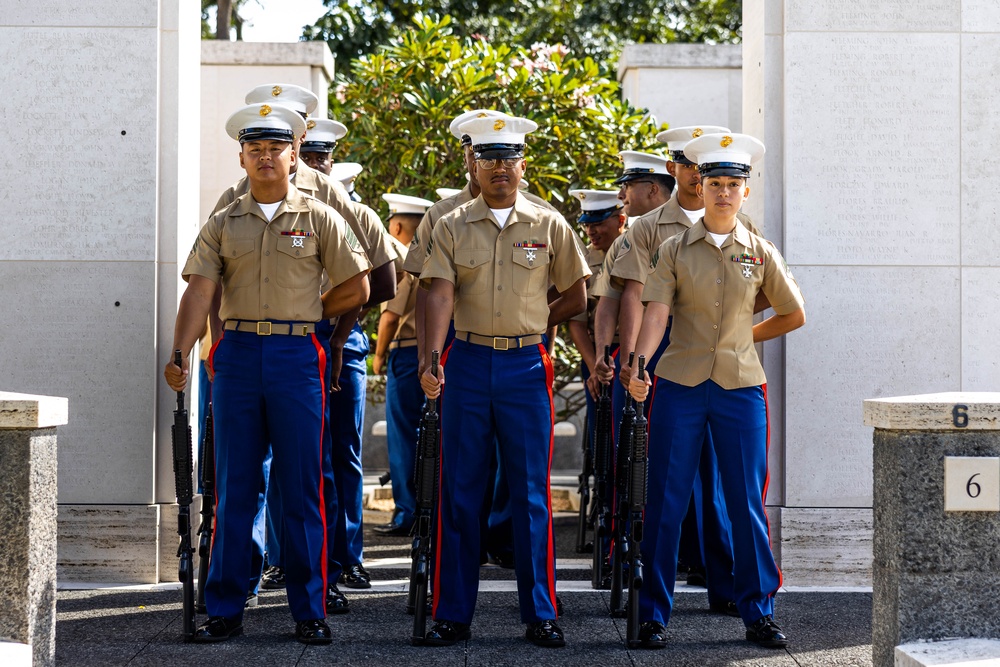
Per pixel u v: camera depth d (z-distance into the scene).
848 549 6.21
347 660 4.56
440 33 9.44
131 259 6.22
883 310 6.26
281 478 4.91
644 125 9.34
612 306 5.78
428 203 7.88
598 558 6.01
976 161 6.26
